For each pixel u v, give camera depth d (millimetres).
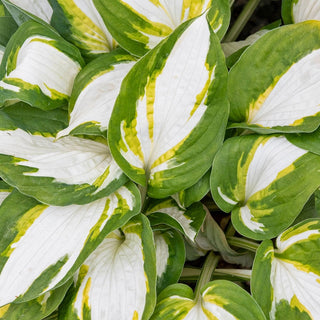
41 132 894
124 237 905
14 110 896
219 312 864
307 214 964
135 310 845
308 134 880
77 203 856
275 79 893
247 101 902
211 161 880
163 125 872
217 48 851
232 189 901
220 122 872
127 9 897
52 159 875
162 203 941
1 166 855
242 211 905
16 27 979
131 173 871
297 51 885
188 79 859
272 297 871
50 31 915
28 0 958
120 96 845
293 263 885
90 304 856
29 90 878
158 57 847
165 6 902
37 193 852
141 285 853
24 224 861
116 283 860
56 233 856
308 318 860
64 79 912
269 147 886
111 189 872
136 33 909
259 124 897
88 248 844
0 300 831
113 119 851
